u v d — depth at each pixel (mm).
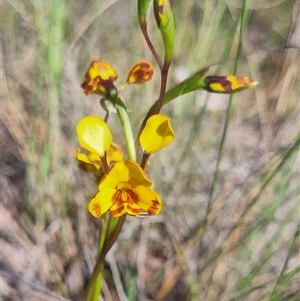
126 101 433
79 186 384
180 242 369
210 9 463
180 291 355
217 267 352
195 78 230
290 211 378
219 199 384
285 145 414
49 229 361
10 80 419
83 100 421
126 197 217
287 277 318
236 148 444
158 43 465
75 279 354
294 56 486
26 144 391
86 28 486
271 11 589
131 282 339
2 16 477
